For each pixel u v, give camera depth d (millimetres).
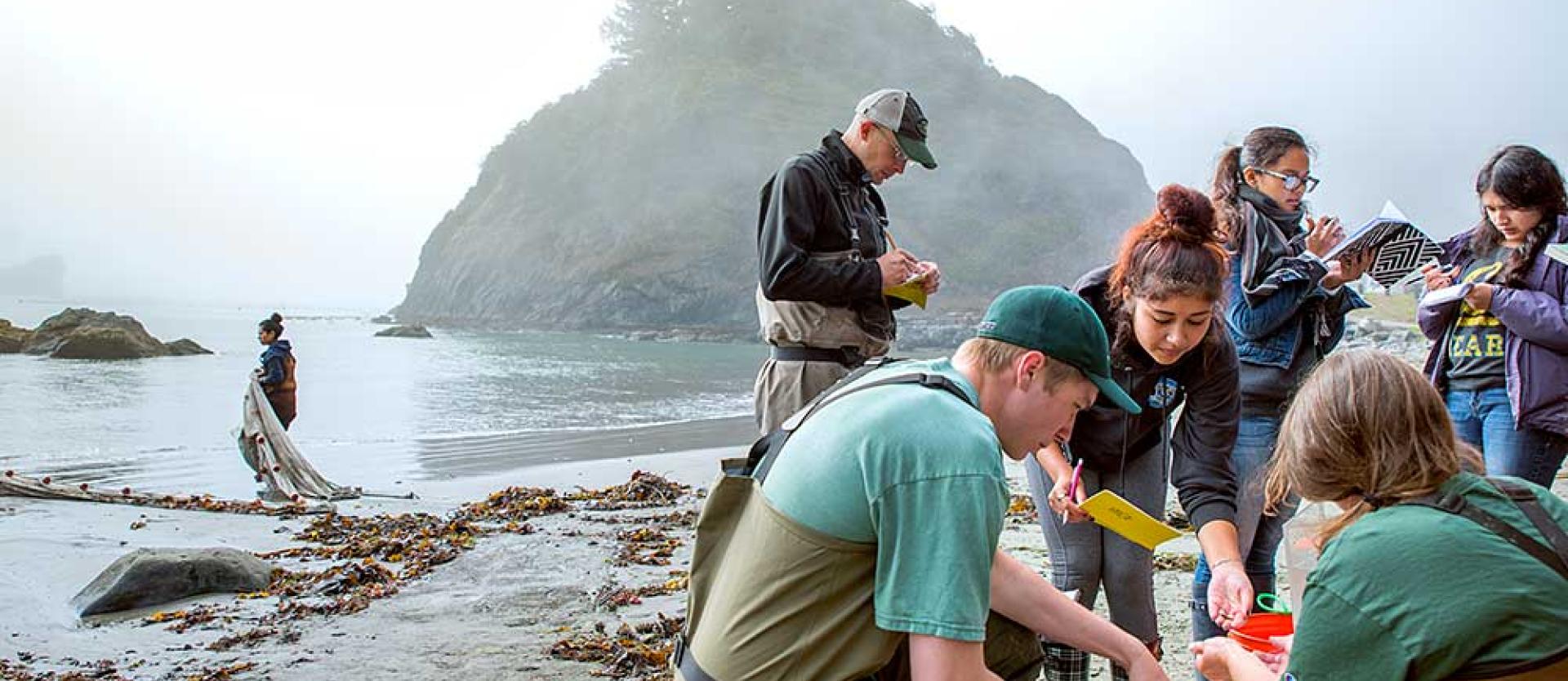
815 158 3979
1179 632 4770
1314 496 2197
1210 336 3277
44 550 7160
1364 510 2133
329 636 5121
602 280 93062
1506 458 4285
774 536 2205
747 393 27203
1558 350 4094
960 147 107250
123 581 5730
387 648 4922
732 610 2260
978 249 94188
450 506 9984
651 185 102875
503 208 118938
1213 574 3186
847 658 2184
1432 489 2039
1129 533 2703
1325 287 3936
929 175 100438
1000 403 2363
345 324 97250
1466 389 4441
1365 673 1992
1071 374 2328
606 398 25125
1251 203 3871
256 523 8664
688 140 106000
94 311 39844
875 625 2168
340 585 6090
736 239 91688
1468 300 4219
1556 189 4168
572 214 107250
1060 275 94750
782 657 2193
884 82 118438
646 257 92812
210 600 5887
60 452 14258
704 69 114500
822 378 3922
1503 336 4312
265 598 5941
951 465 2078
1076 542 3438
